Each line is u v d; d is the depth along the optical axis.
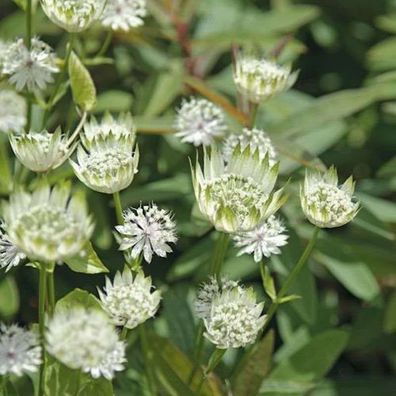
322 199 0.82
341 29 1.12
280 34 1.08
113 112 1.03
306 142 1.01
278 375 0.92
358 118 1.08
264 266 0.85
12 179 0.94
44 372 0.79
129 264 0.81
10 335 0.80
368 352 1.05
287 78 0.88
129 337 0.90
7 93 0.95
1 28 1.03
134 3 0.92
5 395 0.81
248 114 0.98
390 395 1.01
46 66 0.88
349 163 1.07
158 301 0.80
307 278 0.95
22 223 0.75
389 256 1.01
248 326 0.80
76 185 0.99
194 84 0.97
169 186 0.98
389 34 1.12
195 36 1.08
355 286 0.97
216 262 0.83
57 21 0.84
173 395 0.86
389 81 1.01
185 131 0.90
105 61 0.93
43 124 0.89
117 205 0.81
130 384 0.91
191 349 0.93
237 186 0.81
